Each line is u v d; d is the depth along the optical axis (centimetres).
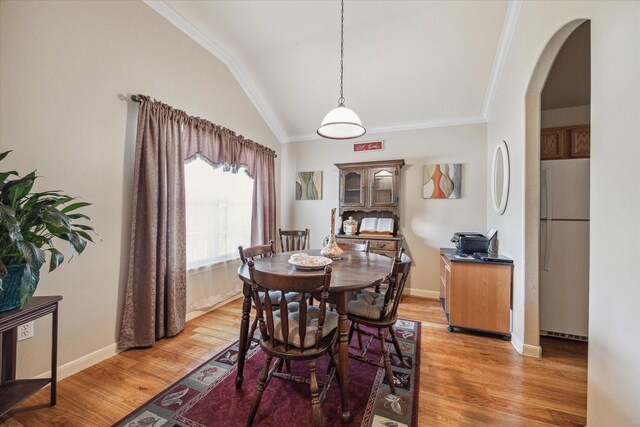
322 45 292
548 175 241
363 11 248
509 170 252
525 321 214
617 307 110
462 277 253
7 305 131
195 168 280
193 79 276
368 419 146
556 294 241
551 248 241
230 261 329
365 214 406
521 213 219
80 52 184
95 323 196
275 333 144
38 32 163
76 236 140
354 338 241
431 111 357
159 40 240
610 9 113
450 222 362
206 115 292
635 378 100
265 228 384
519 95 224
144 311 218
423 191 374
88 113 189
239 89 345
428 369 194
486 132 350
